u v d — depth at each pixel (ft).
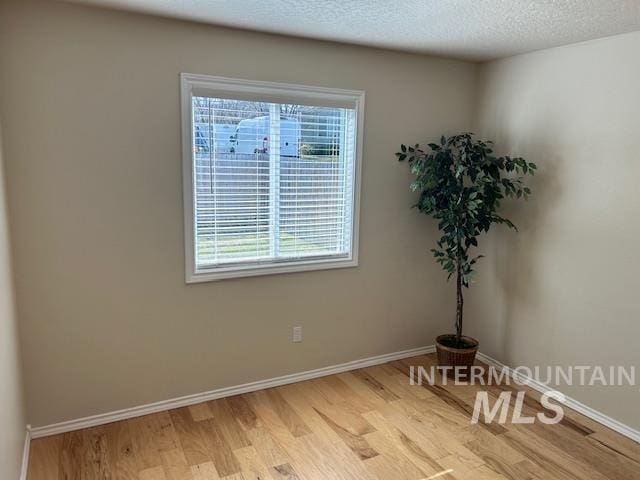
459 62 11.23
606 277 8.81
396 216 11.21
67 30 7.47
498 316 11.28
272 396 9.86
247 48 8.84
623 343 8.61
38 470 7.31
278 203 9.88
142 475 7.25
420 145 11.16
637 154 8.16
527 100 10.18
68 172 7.79
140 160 8.28
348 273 10.84
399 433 8.55
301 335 10.48
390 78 10.46
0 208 6.48
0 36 7.07
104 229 8.19
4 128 7.25
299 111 9.75
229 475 7.30
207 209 9.15
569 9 7.04
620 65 8.32
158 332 8.93
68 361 8.24
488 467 7.62
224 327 9.57
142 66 8.05
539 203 10.02
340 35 8.99
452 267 10.50
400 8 7.22
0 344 5.83
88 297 8.24
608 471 7.57
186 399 9.41
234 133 9.15
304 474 7.36
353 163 10.41
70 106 7.65
